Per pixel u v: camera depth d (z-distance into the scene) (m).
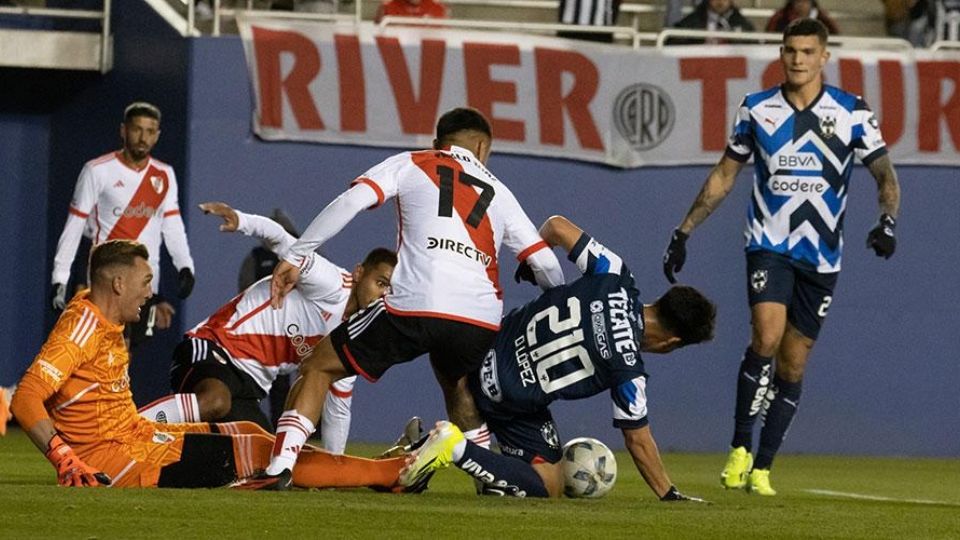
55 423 22.20
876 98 48.62
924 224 49.03
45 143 50.19
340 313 27.02
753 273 29.75
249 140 46.56
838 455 48.78
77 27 50.22
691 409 48.12
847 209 48.84
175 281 46.12
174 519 17.42
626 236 48.09
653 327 23.98
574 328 23.28
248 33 46.53
